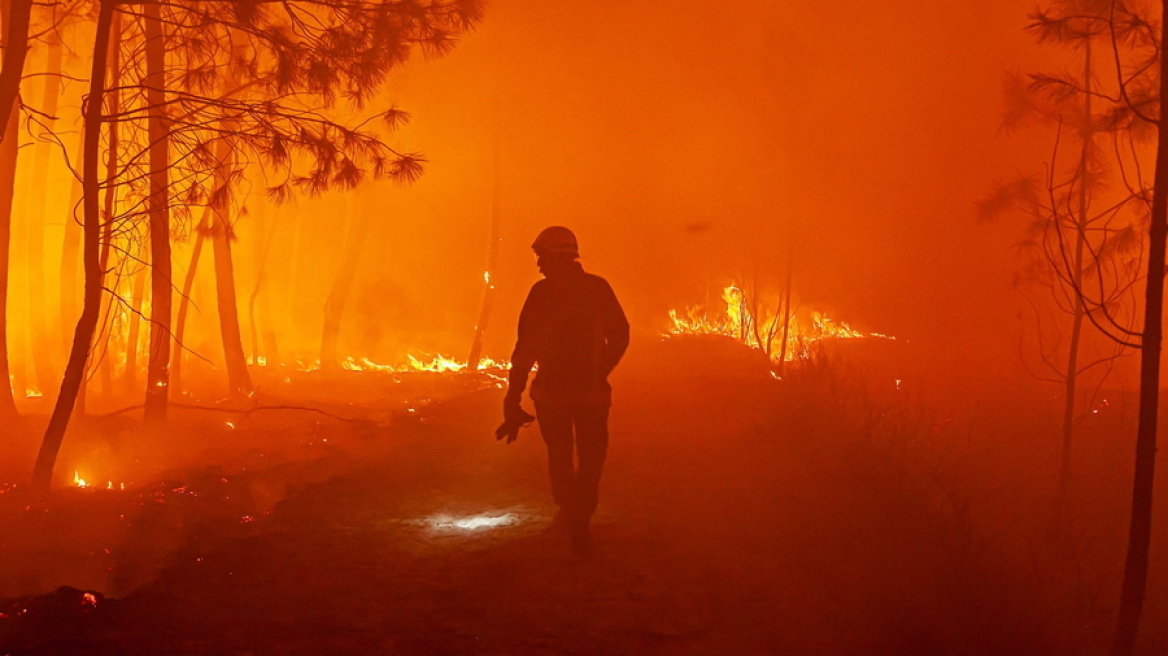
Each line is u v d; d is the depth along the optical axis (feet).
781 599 15.62
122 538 18.89
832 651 13.66
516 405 18.86
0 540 18.42
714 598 15.65
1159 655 14.51
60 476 24.04
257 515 20.95
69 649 12.99
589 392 18.40
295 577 16.60
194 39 24.45
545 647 13.76
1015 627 14.37
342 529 19.71
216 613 14.71
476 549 18.43
